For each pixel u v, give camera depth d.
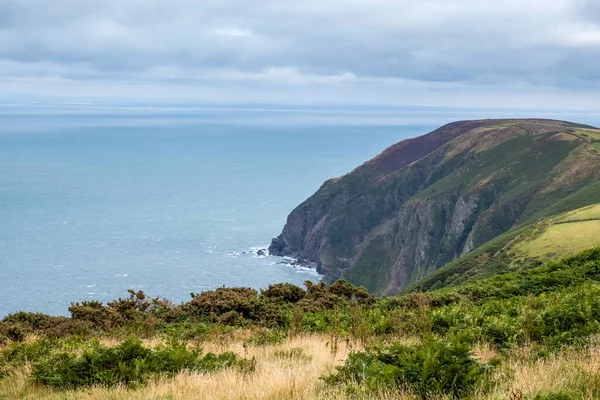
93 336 19.73
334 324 18.88
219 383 10.92
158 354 13.14
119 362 12.24
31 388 12.07
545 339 13.57
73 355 13.42
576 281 25.23
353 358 11.17
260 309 22.78
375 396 9.10
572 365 10.14
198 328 20.28
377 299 25.50
